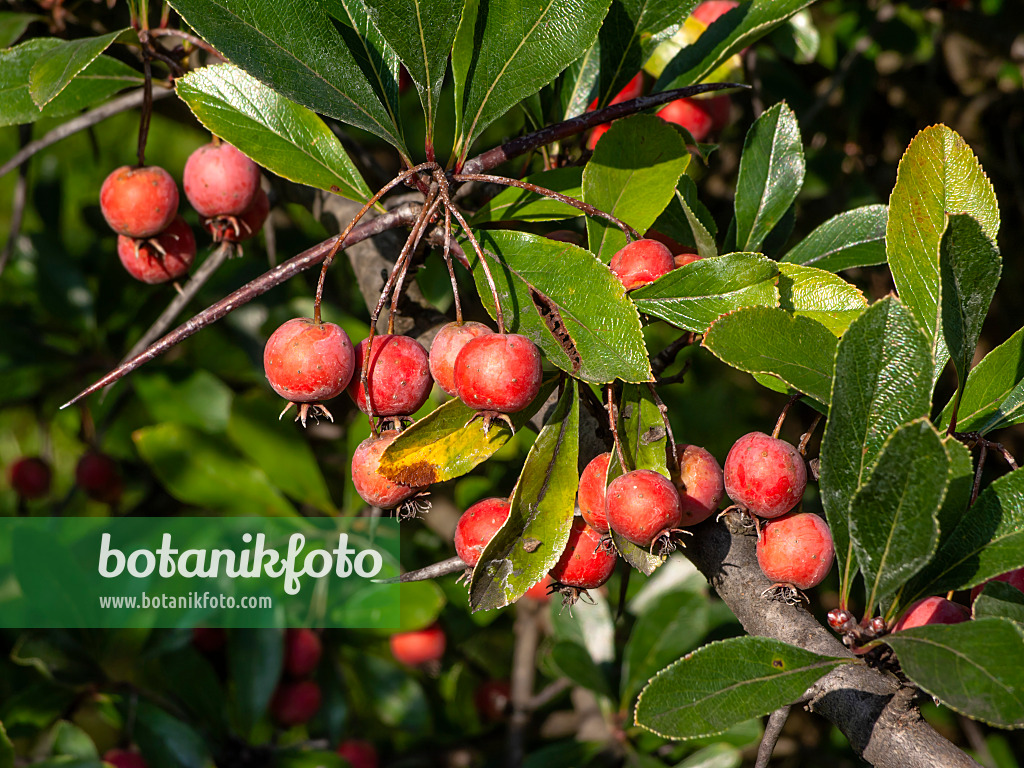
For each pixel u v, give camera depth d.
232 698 0.70
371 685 0.77
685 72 0.51
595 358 0.44
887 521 0.42
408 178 0.45
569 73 0.54
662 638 0.72
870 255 0.50
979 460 0.45
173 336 0.44
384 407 0.45
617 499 0.44
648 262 0.45
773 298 0.45
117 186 0.53
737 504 0.44
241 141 0.48
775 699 0.42
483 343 0.43
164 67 0.57
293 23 0.46
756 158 0.51
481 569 0.45
